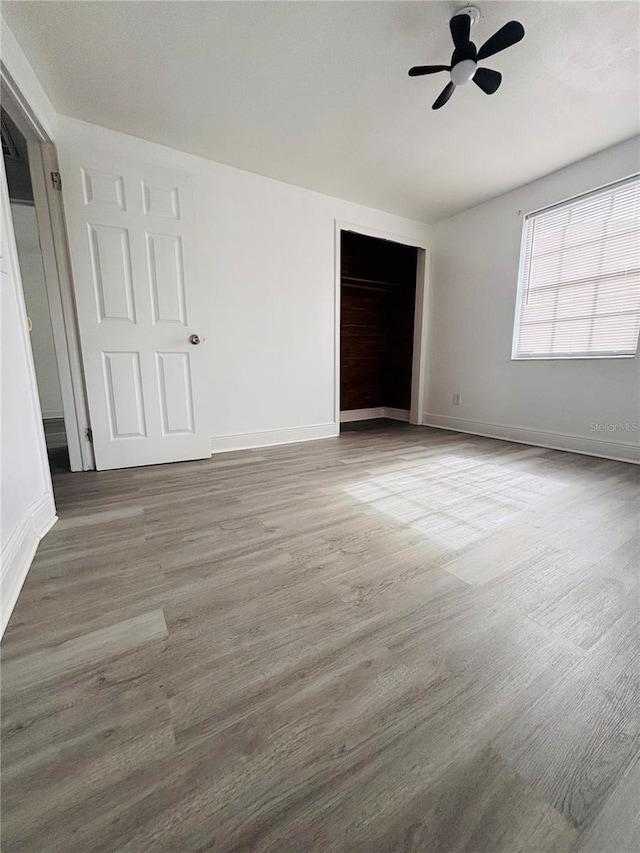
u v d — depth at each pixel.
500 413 3.84
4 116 2.41
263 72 1.99
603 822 0.66
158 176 2.56
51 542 1.65
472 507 2.06
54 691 0.92
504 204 3.56
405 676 0.97
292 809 0.68
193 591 1.32
